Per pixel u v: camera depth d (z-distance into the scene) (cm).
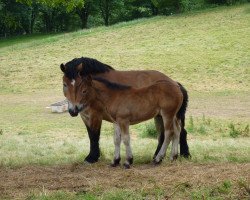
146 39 4341
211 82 3091
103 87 969
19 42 5375
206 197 709
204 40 4069
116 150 988
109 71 988
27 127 1816
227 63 3431
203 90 2919
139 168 961
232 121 1889
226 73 3238
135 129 1730
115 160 987
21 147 1305
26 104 2575
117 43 4312
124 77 984
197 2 5609
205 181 788
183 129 1043
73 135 1619
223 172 843
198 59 3584
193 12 5325
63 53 4147
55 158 1098
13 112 2283
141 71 998
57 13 6391
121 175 869
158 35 4438
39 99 2777
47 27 6575
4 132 1700
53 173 925
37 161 1055
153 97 974
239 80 3086
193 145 1254
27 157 1115
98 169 954
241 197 710
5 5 5244
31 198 742
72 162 1041
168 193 746
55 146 1309
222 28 4394
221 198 708
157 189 757
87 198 723
